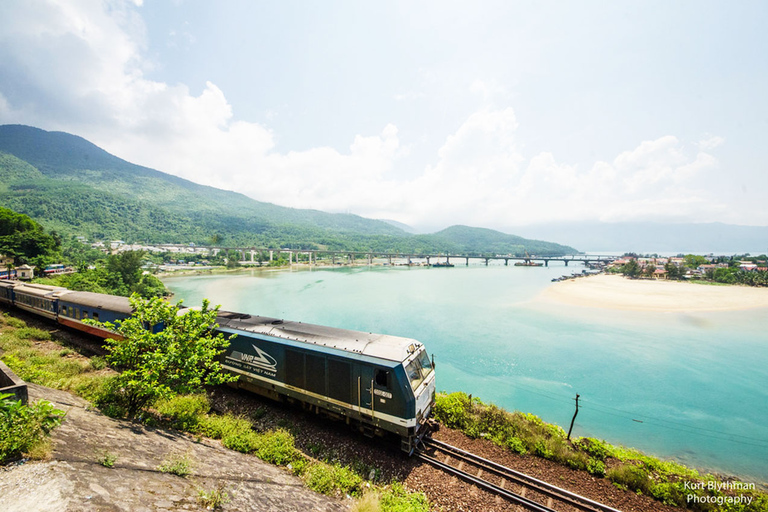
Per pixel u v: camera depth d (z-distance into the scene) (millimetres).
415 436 13758
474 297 80000
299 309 64750
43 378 15500
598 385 30578
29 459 6914
